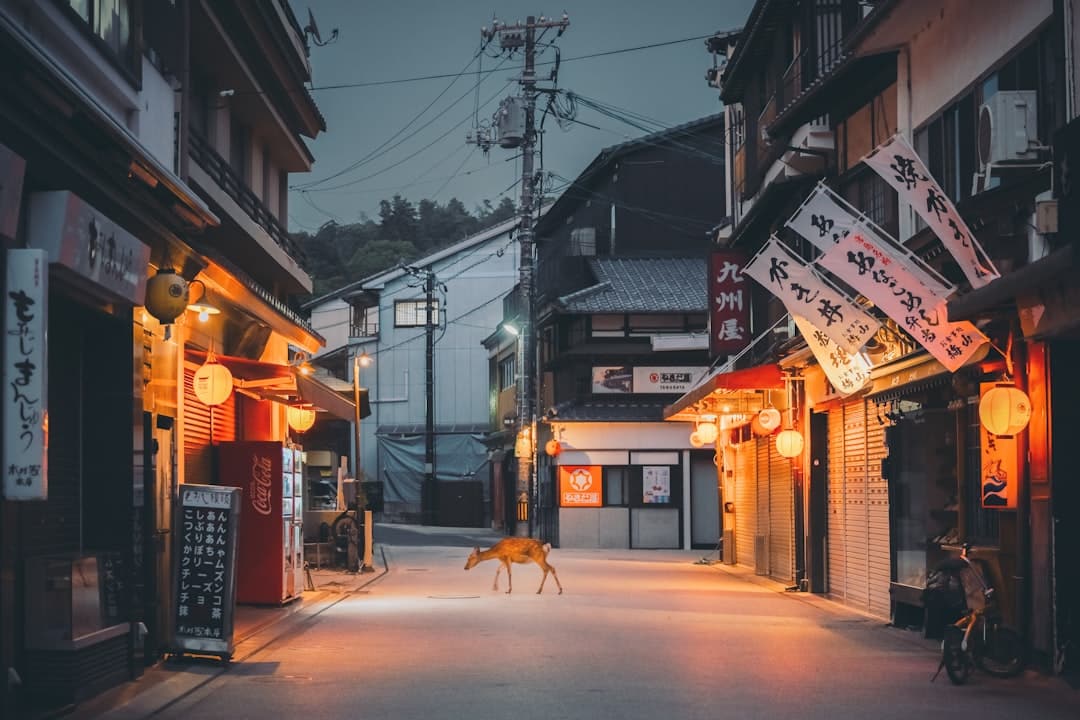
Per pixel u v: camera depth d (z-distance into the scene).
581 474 41.88
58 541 11.87
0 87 8.88
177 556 13.48
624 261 45.16
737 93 29.53
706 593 23.83
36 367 8.98
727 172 32.34
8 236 9.03
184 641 13.39
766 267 16.25
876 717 10.54
